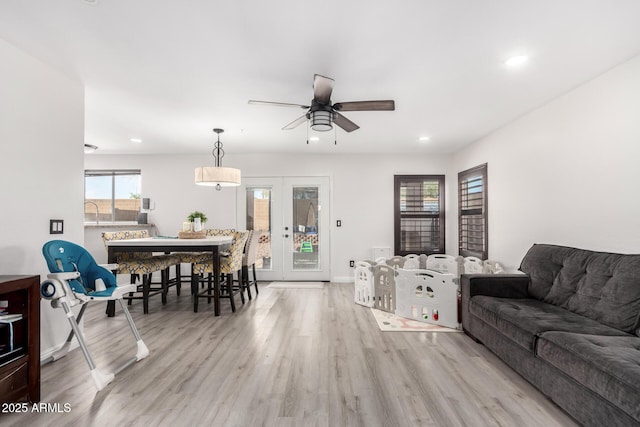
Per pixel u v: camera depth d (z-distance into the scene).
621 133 2.57
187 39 2.22
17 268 2.37
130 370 2.42
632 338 1.90
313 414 1.87
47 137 2.60
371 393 2.09
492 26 2.07
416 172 6.02
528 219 3.75
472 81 2.89
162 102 3.39
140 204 6.01
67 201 2.79
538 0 1.83
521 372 2.25
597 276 2.40
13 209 2.34
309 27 2.08
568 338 1.85
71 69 2.66
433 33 2.15
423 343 2.97
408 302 3.74
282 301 4.57
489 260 4.47
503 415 1.85
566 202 3.16
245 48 2.34
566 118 3.16
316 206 6.11
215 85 2.96
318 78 2.36
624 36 2.18
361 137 4.87
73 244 2.57
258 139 4.98
